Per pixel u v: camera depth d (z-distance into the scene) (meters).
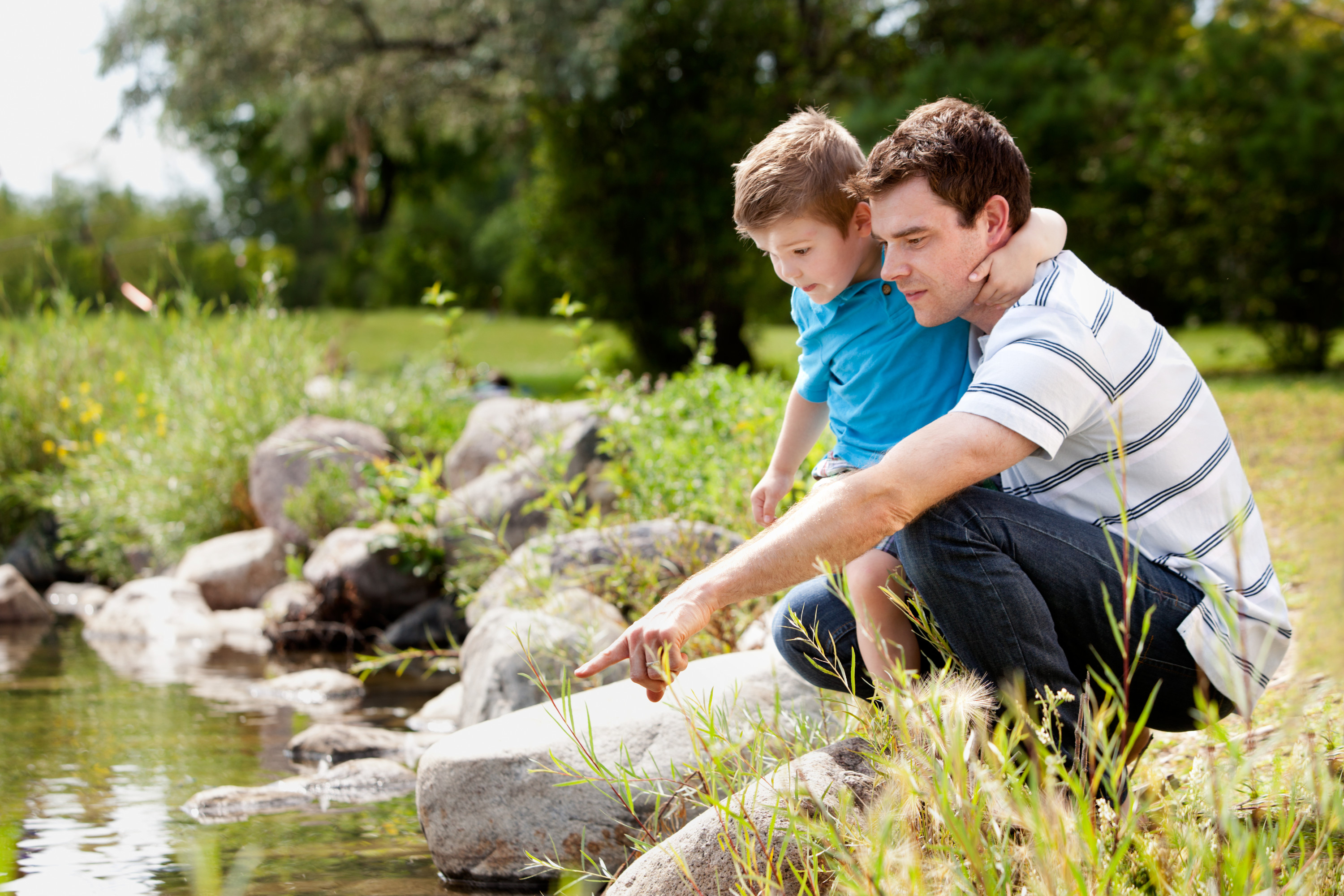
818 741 2.58
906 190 2.13
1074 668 2.25
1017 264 2.17
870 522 1.94
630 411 6.21
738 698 2.86
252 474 7.75
